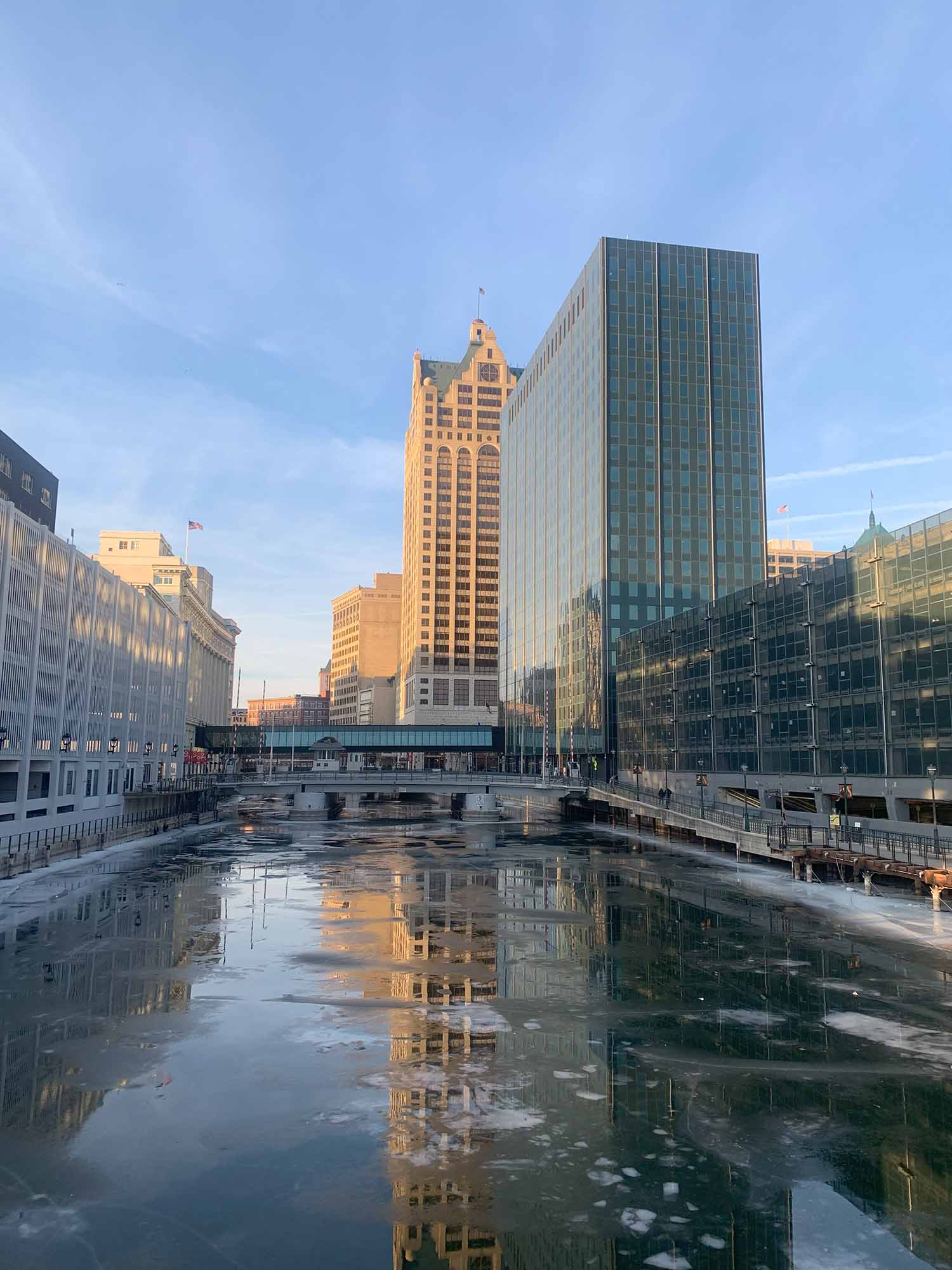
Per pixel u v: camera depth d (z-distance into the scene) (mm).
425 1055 20047
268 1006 23750
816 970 28391
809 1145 15688
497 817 101812
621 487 111250
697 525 112125
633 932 34438
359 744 148250
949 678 48625
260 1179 14227
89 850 60500
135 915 36875
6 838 50594
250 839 71938
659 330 114688
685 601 110375
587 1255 12180
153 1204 13445
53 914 36969
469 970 28172
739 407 115312
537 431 146625
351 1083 18234
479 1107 17125
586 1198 13766
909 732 52125
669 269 116250
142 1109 16875
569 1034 21656
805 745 63625
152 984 25969
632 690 101938
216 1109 16906
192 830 80625
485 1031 21812
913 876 40500
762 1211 13430
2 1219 13016
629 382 113062
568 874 51281
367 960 29234
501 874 51156
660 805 76750
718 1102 17547
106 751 71500
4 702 50281
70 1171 14438
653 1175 14531
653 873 51969
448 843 70438
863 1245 12500
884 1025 22531
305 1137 15766
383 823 91750
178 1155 15023
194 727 145375
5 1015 22750
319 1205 13469
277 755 167875
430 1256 12094
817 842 54406
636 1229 12883
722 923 36344
